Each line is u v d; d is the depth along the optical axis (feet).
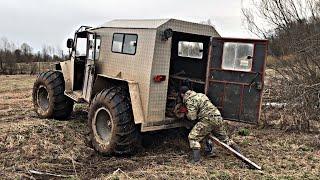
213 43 20.38
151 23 19.21
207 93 20.70
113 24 21.53
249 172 17.28
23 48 122.31
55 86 26.08
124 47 20.17
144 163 18.51
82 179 16.38
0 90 50.03
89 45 23.02
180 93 19.75
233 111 20.21
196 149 18.58
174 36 22.54
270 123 27.53
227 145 18.83
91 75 22.18
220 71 20.35
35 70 97.55
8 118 27.20
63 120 26.71
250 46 19.60
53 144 20.56
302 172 17.47
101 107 19.58
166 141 22.15
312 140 23.21
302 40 30.01
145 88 18.74
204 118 18.65
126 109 18.85
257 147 21.83
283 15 32.71
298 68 30.04
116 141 18.78
